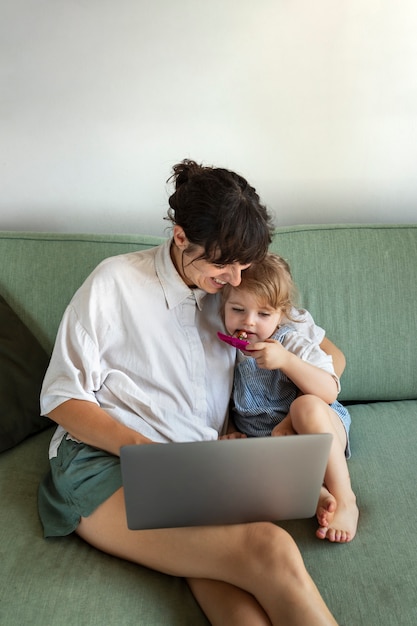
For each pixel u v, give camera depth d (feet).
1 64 5.68
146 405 4.46
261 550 3.66
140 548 3.97
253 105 5.90
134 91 5.82
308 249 5.66
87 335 4.35
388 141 6.07
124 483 3.46
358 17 5.64
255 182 6.18
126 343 4.50
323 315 5.61
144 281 4.49
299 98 5.89
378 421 5.40
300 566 3.61
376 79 5.85
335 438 4.48
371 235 5.76
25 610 3.62
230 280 4.21
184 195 4.01
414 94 5.90
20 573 3.86
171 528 3.89
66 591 3.75
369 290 5.63
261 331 4.79
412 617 3.66
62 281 5.48
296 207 6.26
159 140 5.99
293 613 3.50
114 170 6.08
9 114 5.86
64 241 5.57
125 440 4.11
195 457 3.41
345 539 4.15
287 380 4.99
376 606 3.72
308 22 5.64
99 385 4.48
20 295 5.45
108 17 5.55
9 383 5.03
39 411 5.17
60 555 4.05
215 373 4.78
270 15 5.60
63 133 5.94
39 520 4.32
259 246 4.00
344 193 6.25
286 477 3.59
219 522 3.78
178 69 5.75
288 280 4.79
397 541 4.15
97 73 5.74
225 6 5.56
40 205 6.21
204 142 6.02
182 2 5.53
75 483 4.18
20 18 5.53
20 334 5.29
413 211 6.28
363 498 4.56
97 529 4.09
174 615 3.74
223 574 3.76
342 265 5.65
